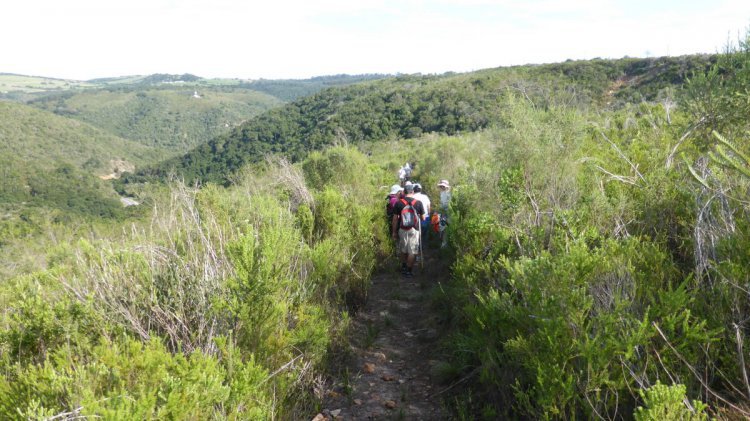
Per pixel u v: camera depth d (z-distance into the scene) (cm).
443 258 708
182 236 430
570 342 231
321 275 483
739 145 405
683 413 169
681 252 327
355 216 729
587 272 259
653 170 449
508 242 446
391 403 344
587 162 538
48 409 196
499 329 311
